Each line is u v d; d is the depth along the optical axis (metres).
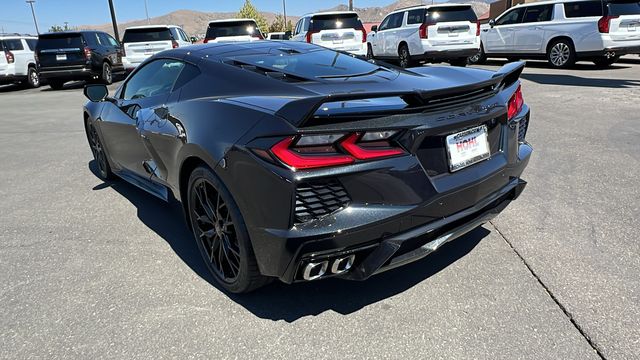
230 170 2.24
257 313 2.44
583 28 11.66
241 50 3.36
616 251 2.88
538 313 2.33
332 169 2.02
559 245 3.00
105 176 4.82
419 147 2.21
